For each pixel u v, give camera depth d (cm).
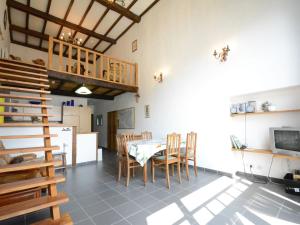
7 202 196
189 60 450
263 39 312
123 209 226
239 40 346
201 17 425
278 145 284
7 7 535
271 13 304
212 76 393
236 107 346
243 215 207
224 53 366
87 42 777
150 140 407
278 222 191
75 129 475
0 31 407
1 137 195
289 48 281
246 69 333
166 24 527
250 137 343
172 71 498
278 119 309
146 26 607
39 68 402
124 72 608
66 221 166
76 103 826
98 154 522
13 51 742
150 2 573
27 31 664
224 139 367
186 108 452
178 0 490
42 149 206
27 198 209
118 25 677
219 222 194
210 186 301
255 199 247
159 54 545
